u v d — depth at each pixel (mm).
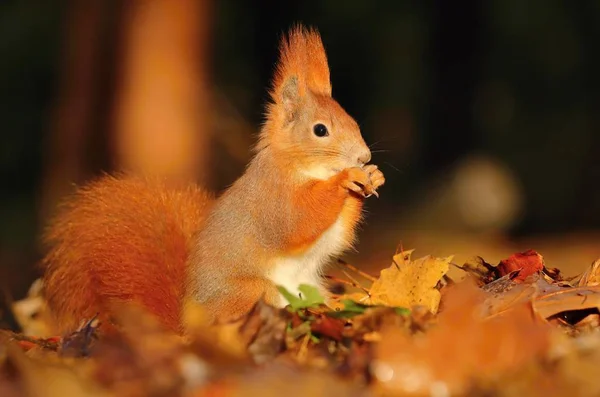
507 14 28828
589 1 28766
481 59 26391
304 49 8211
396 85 29844
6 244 22844
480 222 23547
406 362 4844
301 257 7695
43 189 20250
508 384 4723
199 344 4906
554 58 29266
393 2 29031
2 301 10719
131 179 8773
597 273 6898
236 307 7461
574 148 28250
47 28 27109
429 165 26391
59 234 8492
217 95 20266
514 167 28203
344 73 29594
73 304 8102
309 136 7852
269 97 8453
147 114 18719
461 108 26250
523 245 18484
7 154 27125
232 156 20172
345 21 28984
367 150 7887
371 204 25844
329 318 5777
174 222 8227
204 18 19031
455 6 26172
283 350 5570
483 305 6016
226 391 4613
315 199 7590
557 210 26906
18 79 27281
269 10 27422
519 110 29266
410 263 6742
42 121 27125
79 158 19047
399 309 5699
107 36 18844
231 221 7672
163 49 18719
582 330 5914
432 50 26656
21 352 5273
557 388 4656
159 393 4668
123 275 7898
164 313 7750
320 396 4547
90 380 4859
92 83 18922
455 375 4801
